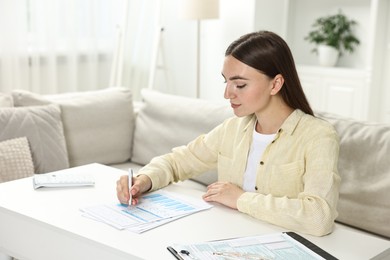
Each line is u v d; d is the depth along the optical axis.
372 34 4.23
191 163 1.98
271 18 4.79
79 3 4.41
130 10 4.74
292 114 1.73
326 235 1.51
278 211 1.54
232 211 1.67
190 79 5.24
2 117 2.71
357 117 4.39
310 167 1.63
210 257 1.32
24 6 3.99
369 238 1.50
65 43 4.33
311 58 5.00
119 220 1.56
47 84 4.25
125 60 4.82
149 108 3.13
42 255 1.58
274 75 1.67
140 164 3.16
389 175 2.17
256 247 1.39
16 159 2.63
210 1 4.33
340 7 4.78
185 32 5.16
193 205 1.71
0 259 1.76
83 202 1.73
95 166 2.16
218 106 2.87
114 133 3.12
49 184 1.87
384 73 4.41
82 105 3.04
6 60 3.93
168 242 1.42
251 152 1.82
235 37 4.80
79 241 1.47
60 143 2.83
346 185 2.25
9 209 1.66
